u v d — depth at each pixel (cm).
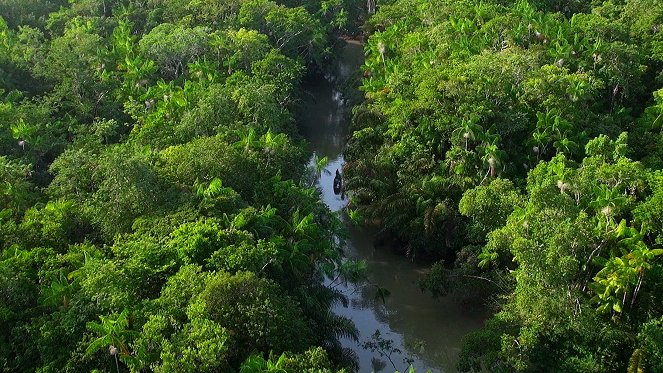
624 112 4978
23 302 2980
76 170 3862
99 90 5309
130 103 5100
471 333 3331
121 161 3550
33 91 5503
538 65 5000
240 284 2827
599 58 5266
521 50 5250
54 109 4950
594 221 3347
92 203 3628
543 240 3139
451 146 4575
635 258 2997
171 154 3972
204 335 2584
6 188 3697
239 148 4297
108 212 3472
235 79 5425
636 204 3475
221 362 2583
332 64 8275
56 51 5497
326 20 8606
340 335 3462
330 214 4122
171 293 2853
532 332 3036
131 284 2930
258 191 3981
